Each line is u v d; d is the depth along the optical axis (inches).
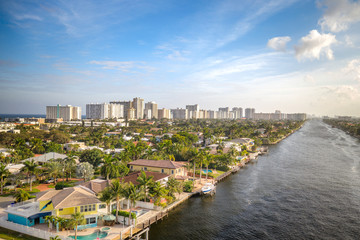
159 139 7869.1
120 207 2253.9
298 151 6397.6
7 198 2422.5
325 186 3253.0
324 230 2048.5
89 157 3892.7
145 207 2320.4
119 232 1793.8
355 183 3388.3
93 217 1888.5
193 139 7593.5
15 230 1758.1
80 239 1667.1
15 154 4094.5
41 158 3885.3
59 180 3255.4
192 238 1895.9
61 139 6387.8
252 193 2970.0
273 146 7460.6
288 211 2426.2
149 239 1854.1
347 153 5994.1
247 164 4768.7
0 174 2549.2
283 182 3449.8
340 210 2456.9
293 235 1962.4
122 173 3063.5
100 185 2242.9
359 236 1959.9
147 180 2319.1
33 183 2960.1
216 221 2190.0
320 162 4906.5
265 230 2038.6
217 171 4067.4
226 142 6432.1
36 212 1879.9
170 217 2251.5
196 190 2952.8
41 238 1658.5
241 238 1909.4
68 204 1798.7
